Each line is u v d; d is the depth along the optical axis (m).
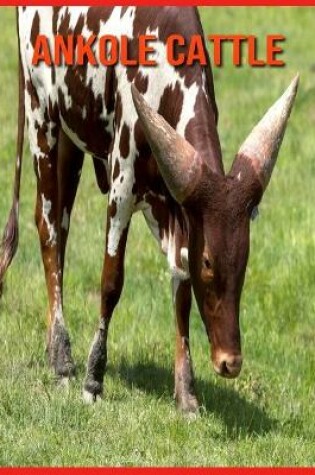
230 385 27.69
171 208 24.41
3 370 27.27
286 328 31.58
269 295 32.75
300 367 29.30
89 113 26.41
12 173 41.97
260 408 26.56
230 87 54.16
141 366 28.19
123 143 24.91
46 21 27.92
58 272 28.14
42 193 28.34
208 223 22.09
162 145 22.08
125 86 24.98
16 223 28.92
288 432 25.30
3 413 25.09
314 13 68.06
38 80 28.19
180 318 25.48
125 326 30.53
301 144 46.22
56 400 25.48
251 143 22.58
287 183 41.78
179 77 24.08
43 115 28.23
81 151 28.80
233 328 22.02
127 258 35.06
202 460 23.48
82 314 31.12
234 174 22.30
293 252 35.25
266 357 29.81
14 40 60.38
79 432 24.33
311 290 33.22
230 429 24.97
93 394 25.94
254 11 67.38
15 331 29.58
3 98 51.16
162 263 34.59
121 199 25.16
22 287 32.41
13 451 23.47
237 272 22.03
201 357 29.03
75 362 28.22
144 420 24.88
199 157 22.28
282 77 55.97
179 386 25.66
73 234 36.56
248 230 22.25
